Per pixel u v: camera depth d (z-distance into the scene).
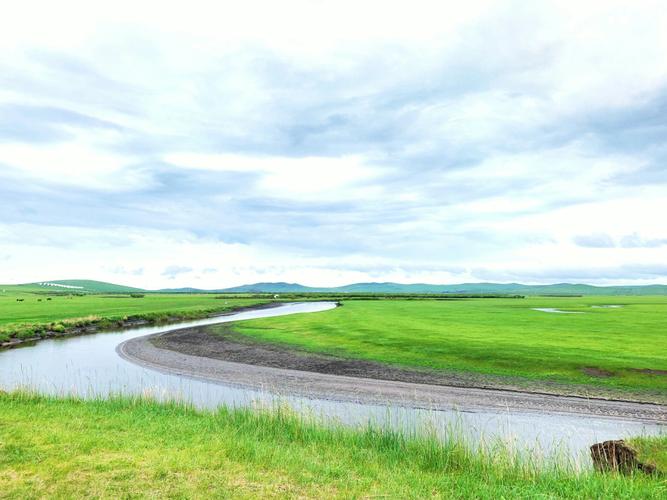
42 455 11.39
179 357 41.91
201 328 66.94
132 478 10.12
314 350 44.62
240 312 117.12
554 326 63.81
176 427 14.93
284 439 14.66
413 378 32.25
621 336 50.81
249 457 11.95
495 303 161.88
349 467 11.95
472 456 13.20
